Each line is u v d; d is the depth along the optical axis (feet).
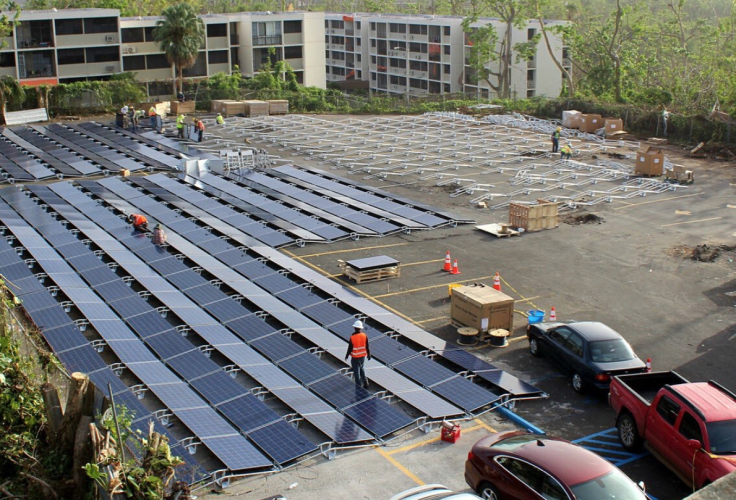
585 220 128.06
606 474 47.57
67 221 122.01
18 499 48.24
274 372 72.43
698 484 53.88
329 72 472.85
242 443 59.36
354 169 163.32
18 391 54.13
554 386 74.13
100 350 77.15
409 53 393.70
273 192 141.59
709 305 93.56
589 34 299.99
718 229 123.24
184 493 45.21
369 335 81.30
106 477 43.96
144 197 135.74
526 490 48.55
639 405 61.00
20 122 220.02
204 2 560.61
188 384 68.85
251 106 231.30
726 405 56.08
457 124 217.56
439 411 66.33
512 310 84.48
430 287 99.40
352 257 110.32
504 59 315.99
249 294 91.97
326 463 60.13
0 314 63.21
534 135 202.08
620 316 90.53
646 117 201.67
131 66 304.30
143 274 97.91
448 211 133.59
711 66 259.39
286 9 521.65
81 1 374.63
